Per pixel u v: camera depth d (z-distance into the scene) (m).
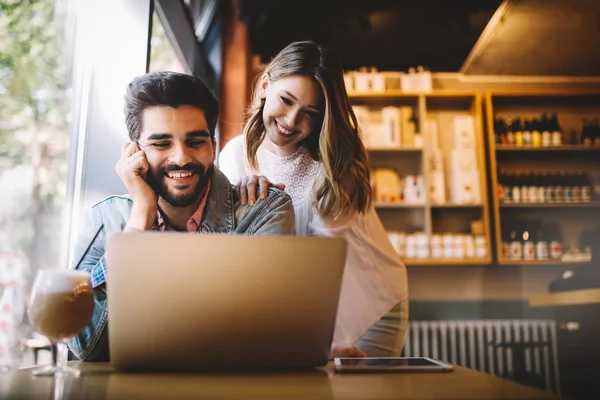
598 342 2.81
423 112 3.69
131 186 1.27
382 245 1.88
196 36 2.79
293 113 1.65
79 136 1.78
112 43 1.82
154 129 1.32
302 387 0.70
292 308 0.82
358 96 3.71
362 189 1.73
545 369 3.51
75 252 1.31
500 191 3.65
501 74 3.96
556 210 3.75
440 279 3.79
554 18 3.09
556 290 3.25
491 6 3.00
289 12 3.11
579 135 3.90
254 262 0.81
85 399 0.61
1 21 1.96
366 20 3.21
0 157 1.94
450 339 3.58
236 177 1.81
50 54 1.94
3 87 1.95
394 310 1.81
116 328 0.80
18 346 1.88
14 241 1.91
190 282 0.79
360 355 1.29
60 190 1.90
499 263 3.57
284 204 1.36
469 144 3.73
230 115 3.03
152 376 0.79
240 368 0.84
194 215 1.35
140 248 0.78
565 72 3.91
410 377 0.81
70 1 1.92
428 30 3.32
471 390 0.69
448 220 3.76
